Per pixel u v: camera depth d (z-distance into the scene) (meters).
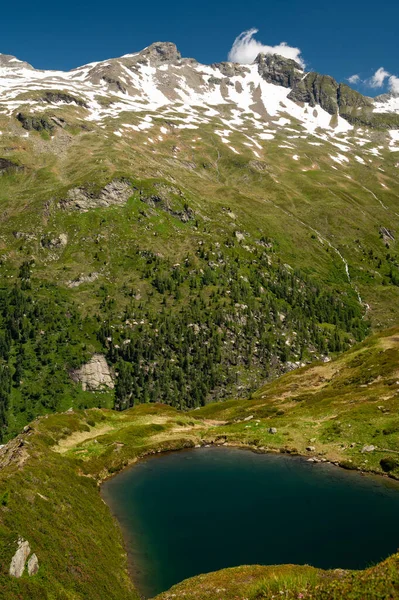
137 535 37.38
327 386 91.81
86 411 87.00
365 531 33.62
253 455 58.56
